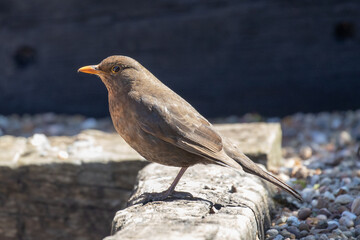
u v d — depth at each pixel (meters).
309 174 10.03
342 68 14.44
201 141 7.38
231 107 14.95
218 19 14.45
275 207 8.51
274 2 14.27
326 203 8.42
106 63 7.87
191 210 6.76
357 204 8.01
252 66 14.63
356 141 12.70
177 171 8.73
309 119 14.49
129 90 7.73
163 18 14.59
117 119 7.83
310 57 14.46
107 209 9.80
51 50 15.21
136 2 14.60
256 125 11.46
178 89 14.88
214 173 8.55
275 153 10.66
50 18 15.04
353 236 7.38
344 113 14.62
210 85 14.84
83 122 15.02
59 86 15.38
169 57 14.76
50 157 10.00
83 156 9.94
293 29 14.35
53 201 9.88
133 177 9.66
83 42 15.01
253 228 6.76
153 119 7.43
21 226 9.99
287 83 14.66
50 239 9.98
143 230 5.88
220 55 14.66
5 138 11.28
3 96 15.55
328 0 14.13
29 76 15.41
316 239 7.30
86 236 9.93
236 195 7.47
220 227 6.04
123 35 14.80
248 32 14.46
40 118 15.35
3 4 15.11
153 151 7.58
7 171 9.79
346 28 14.40
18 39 15.23
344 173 9.90
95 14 14.84
